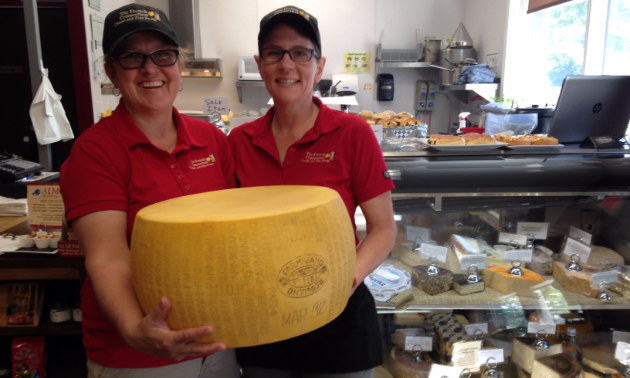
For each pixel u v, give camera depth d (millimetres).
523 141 1826
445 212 1645
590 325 1697
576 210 1717
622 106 1990
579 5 3674
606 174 1577
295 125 1141
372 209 1120
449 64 4879
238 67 5184
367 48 5324
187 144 1043
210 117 2773
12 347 1801
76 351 1986
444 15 5320
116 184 943
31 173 2496
